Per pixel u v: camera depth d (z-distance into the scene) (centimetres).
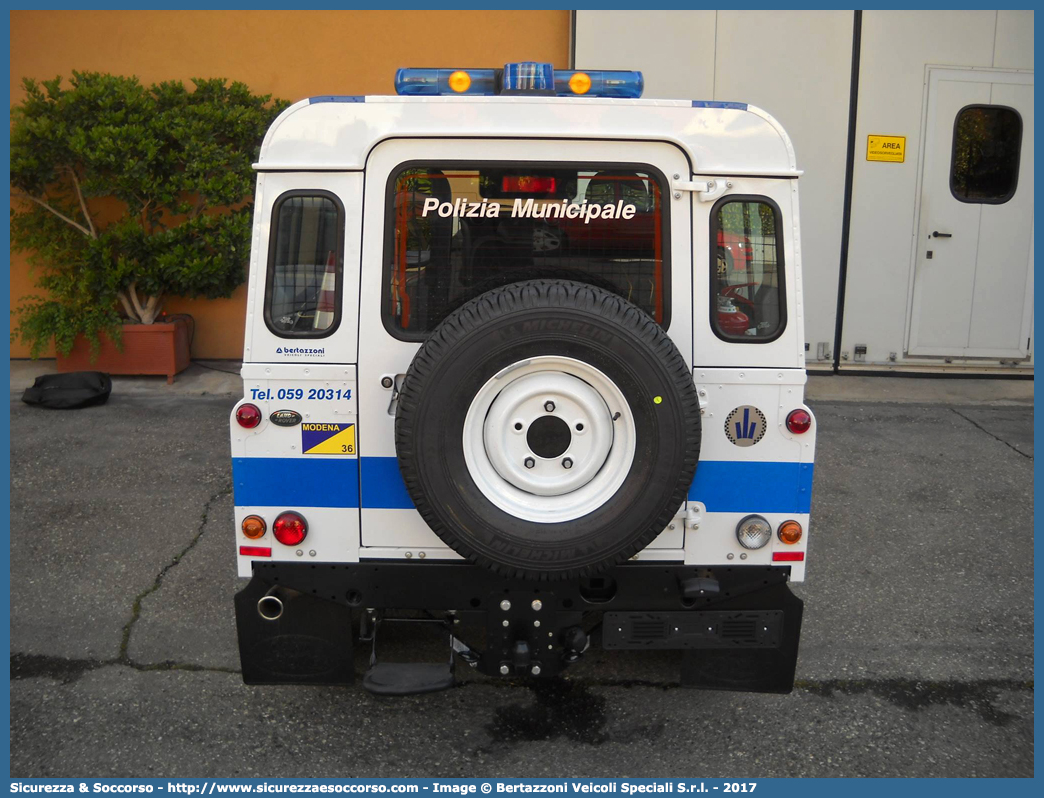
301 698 376
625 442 302
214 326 883
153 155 750
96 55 829
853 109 820
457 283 322
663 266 321
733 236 321
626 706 374
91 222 796
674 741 351
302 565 333
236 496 329
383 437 324
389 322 320
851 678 402
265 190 317
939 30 813
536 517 302
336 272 318
